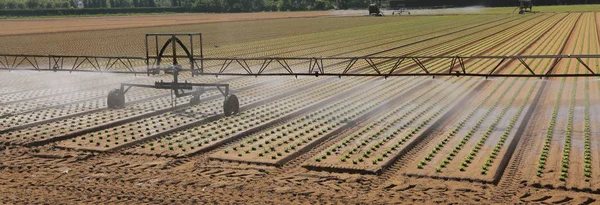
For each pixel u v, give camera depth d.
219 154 14.16
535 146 14.84
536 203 10.56
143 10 155.38
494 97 22.34
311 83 26.86
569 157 13.62
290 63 35.28
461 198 10.85
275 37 59.97
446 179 12.08
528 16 96.00
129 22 98.44
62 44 51.06
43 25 87.44
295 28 76.31
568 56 17.66
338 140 15.76
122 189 11.54
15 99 22.89
